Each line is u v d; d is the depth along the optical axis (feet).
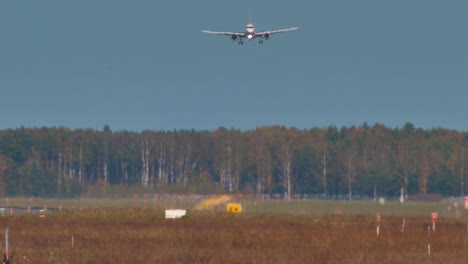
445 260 588.91
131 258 578.66
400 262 575.79
